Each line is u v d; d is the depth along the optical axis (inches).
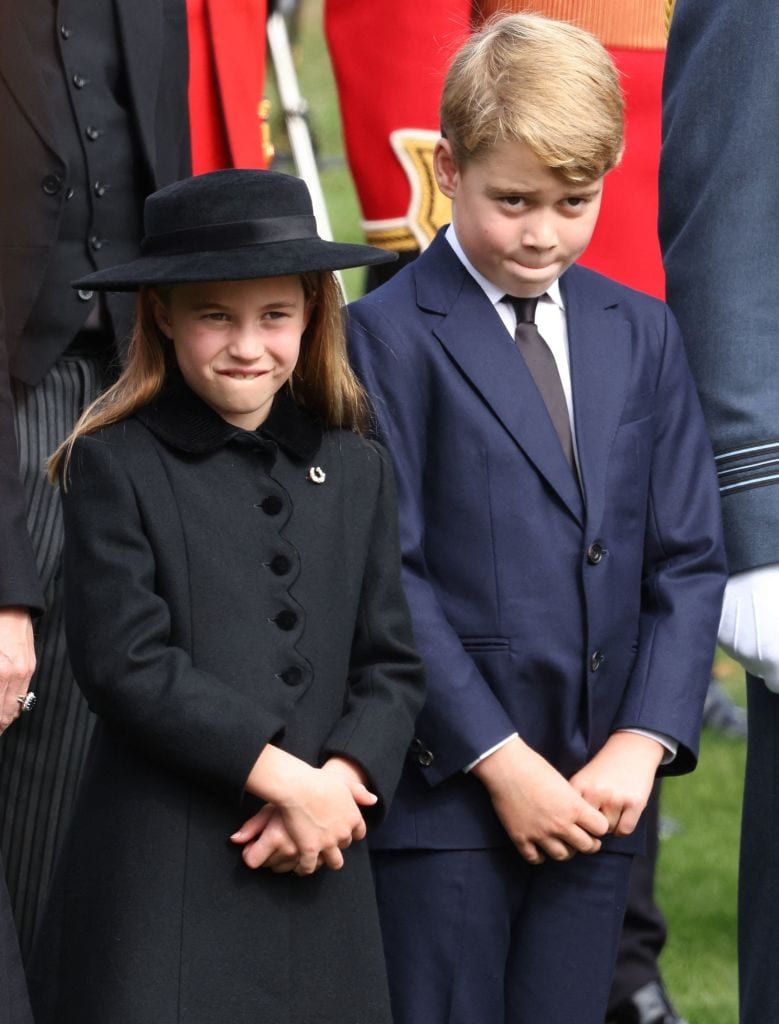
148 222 482.3
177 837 455.5
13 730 553.3
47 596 550.6
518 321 523.8
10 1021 454.9
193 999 449.4
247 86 626.2
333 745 466.6
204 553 465.4
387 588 487.5
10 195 544.4
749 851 534.6
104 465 464.8
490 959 510.0
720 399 525.0
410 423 511.8
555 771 501.0
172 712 448.8
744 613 519.5
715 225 527.2
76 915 460.4
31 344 546.9
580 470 512.7
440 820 506.6
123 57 562.3
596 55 508.4
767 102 523.5
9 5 546.9
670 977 736.3
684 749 513.3
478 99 500.4
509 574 506.9
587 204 507.8
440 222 668.1
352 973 469.4
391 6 663.1
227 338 469.4
